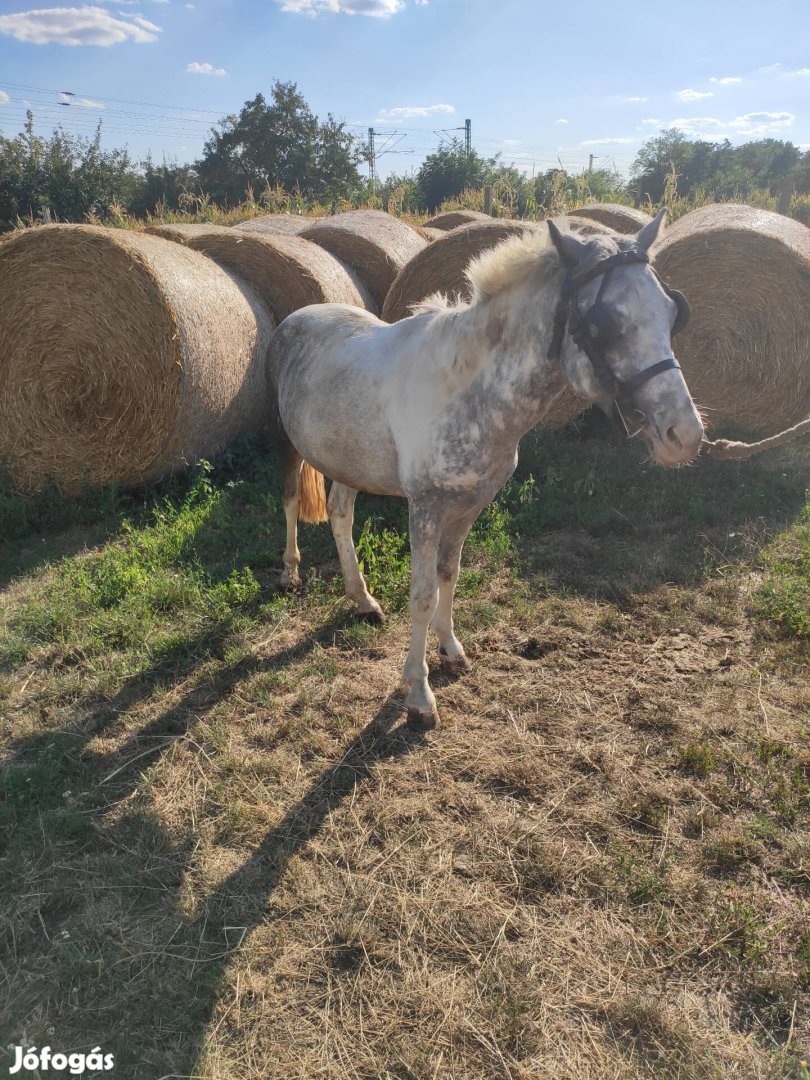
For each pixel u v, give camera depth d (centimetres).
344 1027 202
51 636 398
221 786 293
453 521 326
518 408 275
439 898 241
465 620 407
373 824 273
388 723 330
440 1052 195
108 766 306
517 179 2297
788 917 231
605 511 527
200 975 218
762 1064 190
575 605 421
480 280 272
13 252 538
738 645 380
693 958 219
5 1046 197
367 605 409
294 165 3747
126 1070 192
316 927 232
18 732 326
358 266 848
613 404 235
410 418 301
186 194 1742
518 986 210
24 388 565
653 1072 189
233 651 379
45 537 533
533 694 347
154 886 249
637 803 278
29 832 266
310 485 431
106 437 564
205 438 606
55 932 232
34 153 2728
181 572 455
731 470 582
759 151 4434
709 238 623
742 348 643
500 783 294
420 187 2988
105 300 535
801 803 275
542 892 242
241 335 629
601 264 228
